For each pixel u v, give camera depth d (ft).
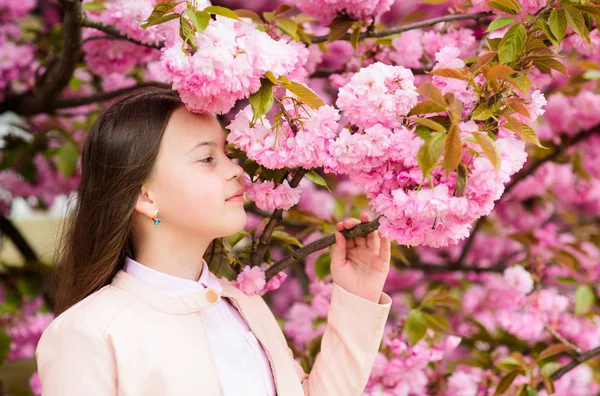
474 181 3.70
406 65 7.33
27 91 9.16
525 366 7.31
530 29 4.88
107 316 4.16
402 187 3.99
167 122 4.40
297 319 9.02
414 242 4.04
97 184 4.56
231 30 3.82
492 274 10.44
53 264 5.58
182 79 3.71
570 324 8.71
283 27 6.23
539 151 9.93
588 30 5.40
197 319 4.45
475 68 4.37
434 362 7.79
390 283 11.31
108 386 4.03
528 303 8.39
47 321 9.65
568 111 9.61
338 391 5.08
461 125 3.76
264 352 4.91
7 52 9.18
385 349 7.19
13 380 10.77
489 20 7.19
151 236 4.53
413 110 3.92
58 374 4.02
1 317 9.41
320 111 4.19
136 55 7.72
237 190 4.54
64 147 9.64
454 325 10.23
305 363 7.62
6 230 11.56
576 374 8.79
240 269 5.70
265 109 3.98
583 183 11.10
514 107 4.01
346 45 8.05
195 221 4.37
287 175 4.97
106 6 7.19
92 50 7.64
